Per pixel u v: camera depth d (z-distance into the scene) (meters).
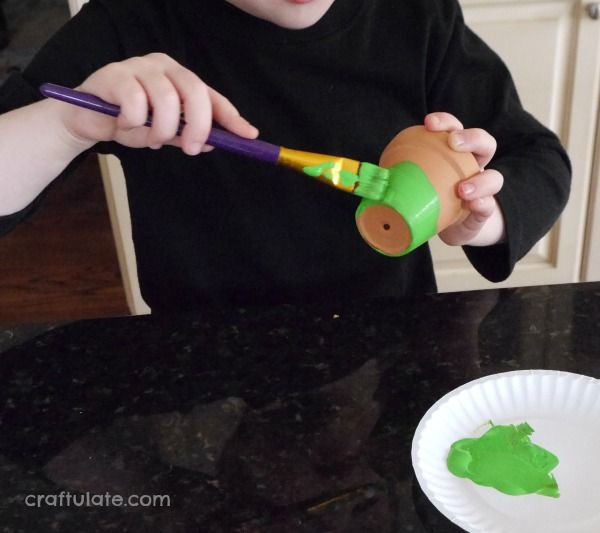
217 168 0.95
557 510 0.55
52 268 2.18
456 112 0.97
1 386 0.70
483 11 1.53
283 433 0.63
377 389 0.67
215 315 0.78
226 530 0.54
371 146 0.96
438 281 1.77
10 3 2.77
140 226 0.99
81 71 0.89
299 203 0.96
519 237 0.82
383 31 0.96
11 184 0.75
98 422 0.65
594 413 0.63
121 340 0.75
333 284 0.98
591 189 1.69
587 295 0.77
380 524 0.54
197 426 0.64
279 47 0.92
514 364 0.69
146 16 0.93
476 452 0.60
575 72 1.58
